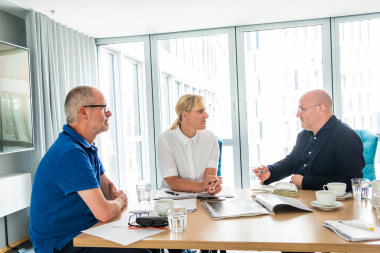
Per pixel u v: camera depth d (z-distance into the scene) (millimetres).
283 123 3822
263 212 1367
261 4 3109
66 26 3498
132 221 1351
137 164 4531
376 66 3633
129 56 4273
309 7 3250
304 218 1295
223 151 3898
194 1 2957
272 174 2154
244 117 3854
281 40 3779
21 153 3172
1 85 2646
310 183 1813
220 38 3869
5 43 2689
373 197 1405
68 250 1383
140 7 3055
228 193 1790
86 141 1577
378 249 993
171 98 4070
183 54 3986
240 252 2605
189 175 2162
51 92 3238
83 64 3809
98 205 1377
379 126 3648
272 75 3814
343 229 1111
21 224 3141
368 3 3186
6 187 2646
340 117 3674
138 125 4547
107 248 1365
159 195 1787
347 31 3645
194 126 2166
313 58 3738
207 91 3938
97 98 1609
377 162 3607
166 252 2271
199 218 1357
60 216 1423
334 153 1956
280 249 1049
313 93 2053
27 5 2932
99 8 3045
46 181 1422
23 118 2873
